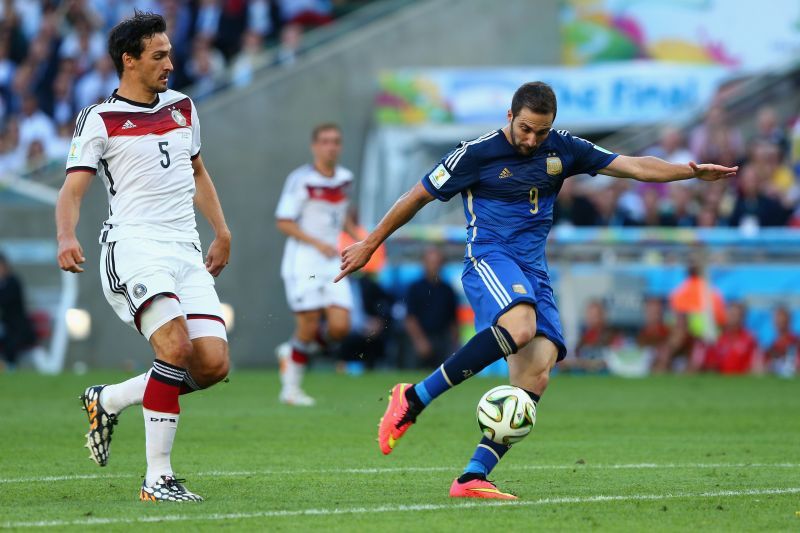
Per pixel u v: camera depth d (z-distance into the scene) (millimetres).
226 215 71125
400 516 19125
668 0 77625
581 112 72438
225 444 30953
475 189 22312
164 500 20797
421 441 31844
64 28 83812
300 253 43812
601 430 34844
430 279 60719
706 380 55469
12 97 83750
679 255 60656
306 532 17578
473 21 78000
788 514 19562
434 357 60938
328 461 27375
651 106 72312
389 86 73000
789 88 72250
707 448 30172
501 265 21641
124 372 61312
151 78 21750
